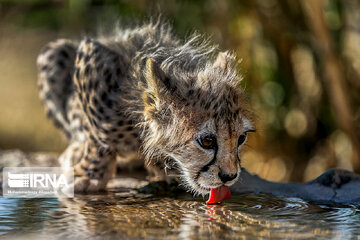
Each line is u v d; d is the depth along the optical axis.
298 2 13.94
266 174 14.80
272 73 14.69
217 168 7.17
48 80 11.02
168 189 8.58
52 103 11.32
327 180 8.54
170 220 6.38
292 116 14.96
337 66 12.28
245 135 7.61
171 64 7.96
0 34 19.38
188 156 7.31
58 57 10.88
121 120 8.09
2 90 21.77
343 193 8.11
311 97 14.68
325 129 14.82
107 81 8.19
